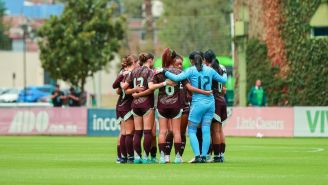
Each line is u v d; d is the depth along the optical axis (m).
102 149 82.38
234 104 146.62
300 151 78.38
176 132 61.31
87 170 54.91
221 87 62.56
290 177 49.50
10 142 97.19
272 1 136.12
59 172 53.19
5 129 120.69
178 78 60.25
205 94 60.84
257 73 138.00
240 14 144.75
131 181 47.06
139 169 55.62
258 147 85.81
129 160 62.53
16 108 120.75
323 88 131.62
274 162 62.91
